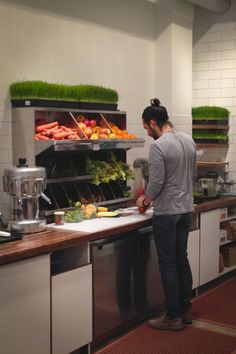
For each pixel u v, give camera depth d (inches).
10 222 131.7
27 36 155.7
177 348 139.5
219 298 181.9
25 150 147.7
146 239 155.3
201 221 181.2
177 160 143.7
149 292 158.6
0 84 147.4
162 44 212.7
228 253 205.0
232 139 233.9
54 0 164.7
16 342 112.0
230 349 138.9
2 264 107.6
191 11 222.2
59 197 157.0
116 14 192.1
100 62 185.8
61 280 122.6
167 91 213.5
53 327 121.3
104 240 137.7
